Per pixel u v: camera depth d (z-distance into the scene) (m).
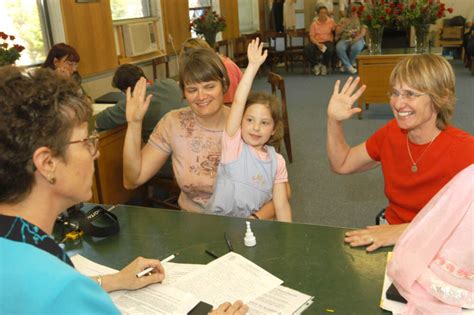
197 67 1.71
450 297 1.03
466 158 1.51
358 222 3.06
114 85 3.06
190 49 1.84
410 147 1.65
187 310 1.08
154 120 2.74
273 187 1.73
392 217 1.77
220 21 6.95
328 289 1.13
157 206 2.94
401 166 1.69
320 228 1.45
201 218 1.58
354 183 3.68
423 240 1.11
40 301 0.58
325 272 1.21
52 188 0.76
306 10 9.76
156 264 1.21
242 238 1.42
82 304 0.61
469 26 8.38
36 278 0.60
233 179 1.65
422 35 5.27
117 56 5.35
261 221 1.52
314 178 3.83
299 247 1.34
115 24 5.39
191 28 6.98
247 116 1.63
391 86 1.60
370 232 1.37
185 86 1.76
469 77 7.26
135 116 1.80
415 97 1.51
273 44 9.20
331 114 1.80
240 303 1.05
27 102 0.70
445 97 1.51
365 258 1.26
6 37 3.27
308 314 1.05
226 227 1.50
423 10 5.06
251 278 1.19
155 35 6.20
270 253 1.32
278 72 9.20
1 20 3.94
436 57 1.53
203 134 1.87
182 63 1.76
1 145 0.69
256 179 1.66
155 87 2.76
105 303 0.64
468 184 1.10
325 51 8.44
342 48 8.41
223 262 1.27
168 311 1.08
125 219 1.60
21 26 4.14
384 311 1.04
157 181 2.79
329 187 3.64
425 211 1.16
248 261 1.27
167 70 6.23
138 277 1.17
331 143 1.86
